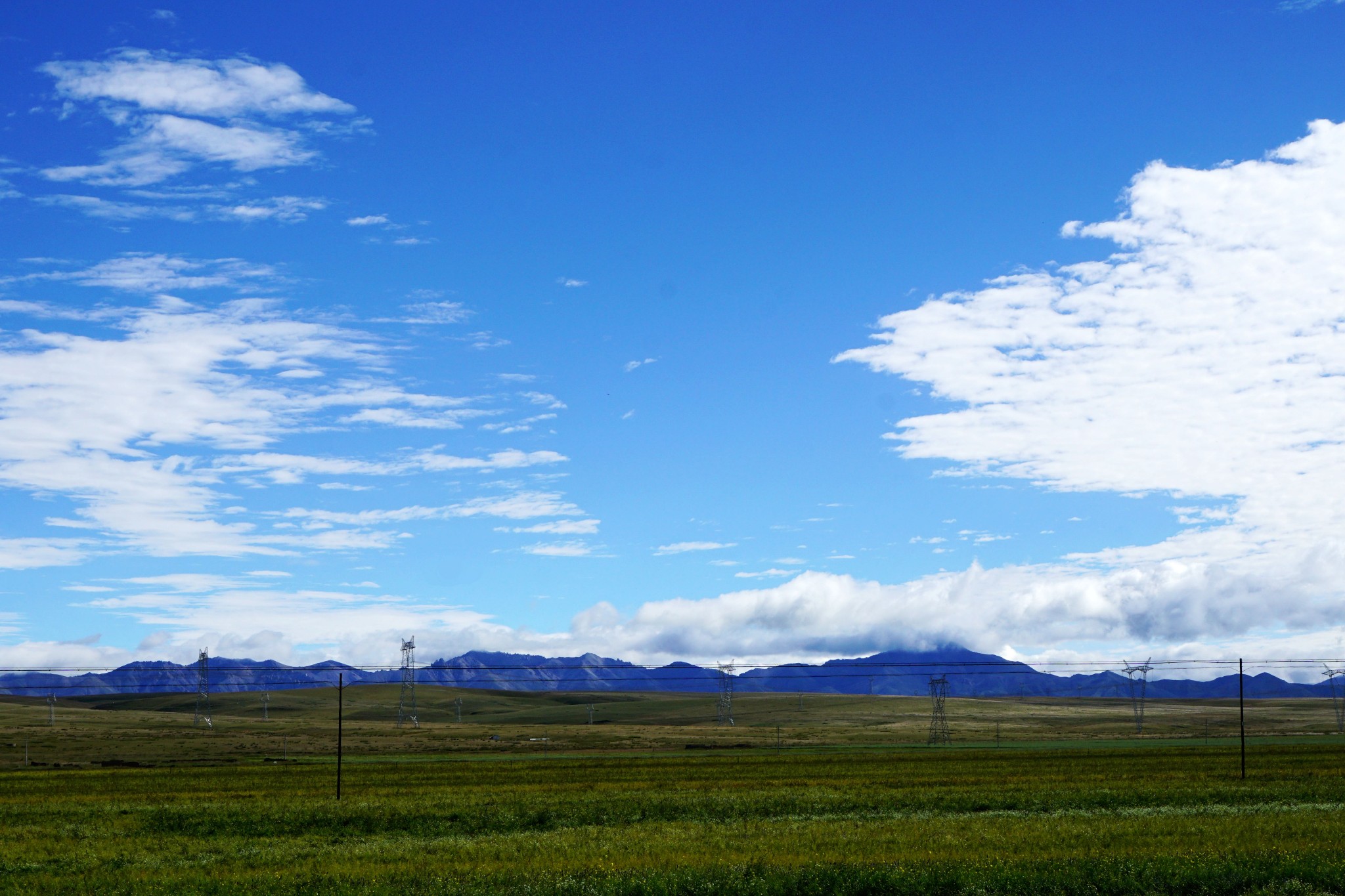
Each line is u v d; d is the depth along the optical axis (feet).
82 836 204.03
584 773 371.97
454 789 300.61
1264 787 254.88
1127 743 619.67
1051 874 126.00
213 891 133.80
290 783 334.24
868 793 261.44
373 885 131.13
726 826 198.08
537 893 124.06
